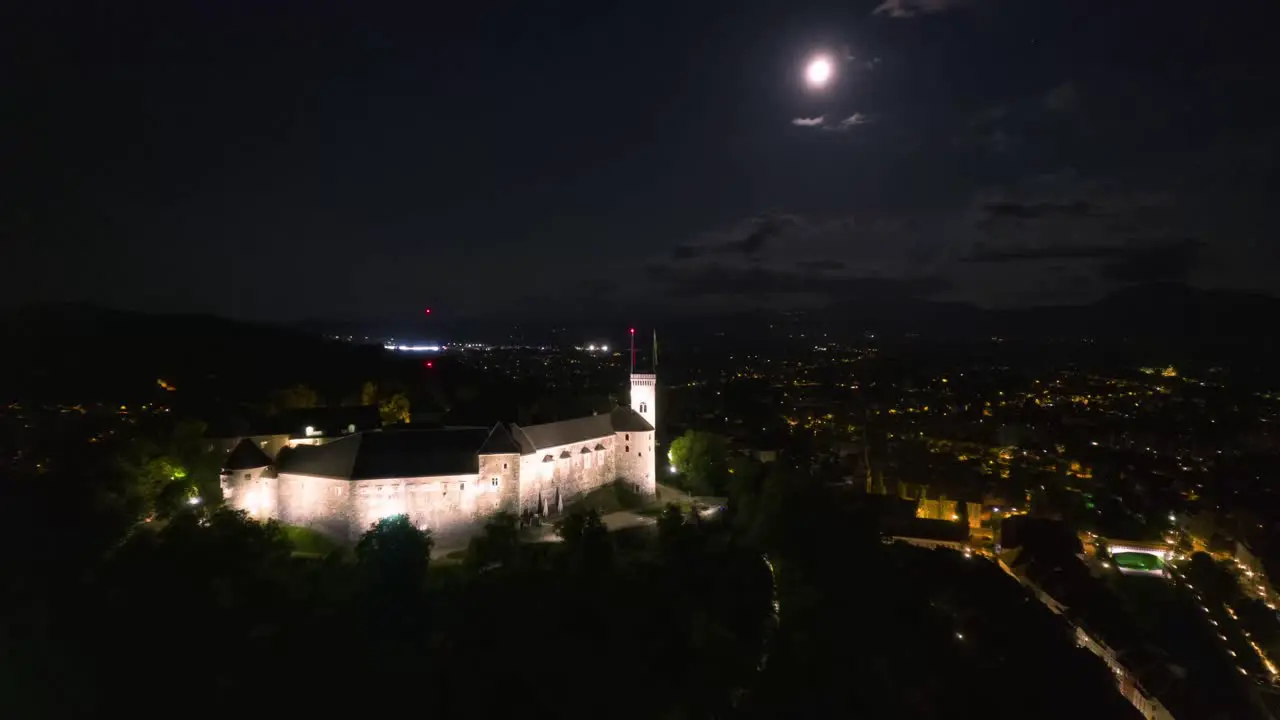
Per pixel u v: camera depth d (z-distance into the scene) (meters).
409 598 78.06
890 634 93.50
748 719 74.44
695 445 140.62
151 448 100.06
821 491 130.25
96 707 66.62
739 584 90.19
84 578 79.38
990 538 144.50
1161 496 166.00
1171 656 96.88
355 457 97.75
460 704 68.38
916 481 175.12
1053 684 87.25
